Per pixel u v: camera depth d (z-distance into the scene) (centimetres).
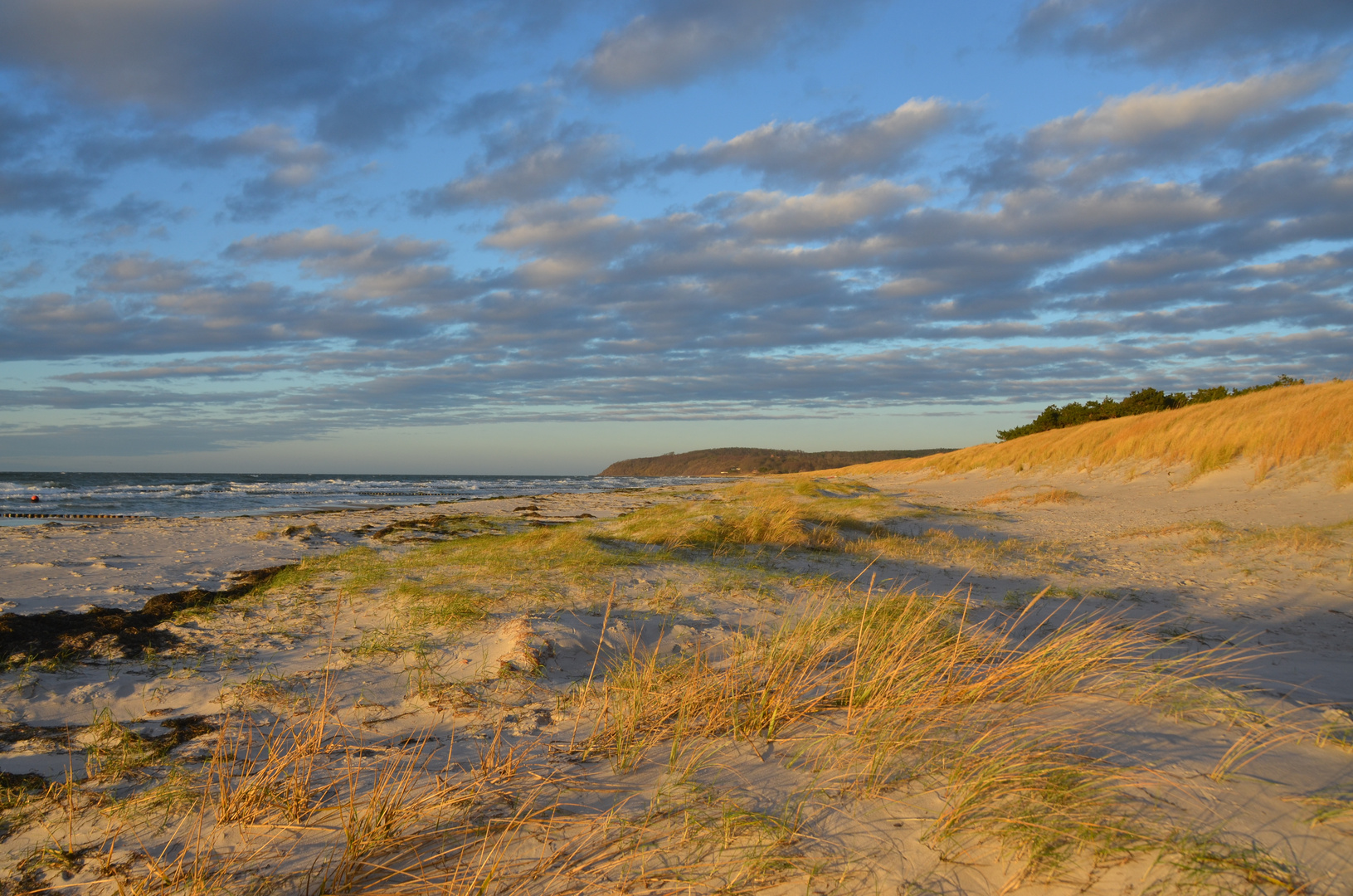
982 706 362
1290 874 195
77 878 242
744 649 520
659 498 2842
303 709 420
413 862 233
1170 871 198
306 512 2184
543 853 235
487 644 532
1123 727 320
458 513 2103
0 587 841
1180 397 3459
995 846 221
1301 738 305
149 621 692
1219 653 571
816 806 258
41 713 430
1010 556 1090
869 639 493
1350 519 1163
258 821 269
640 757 322
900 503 1897
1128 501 1719
